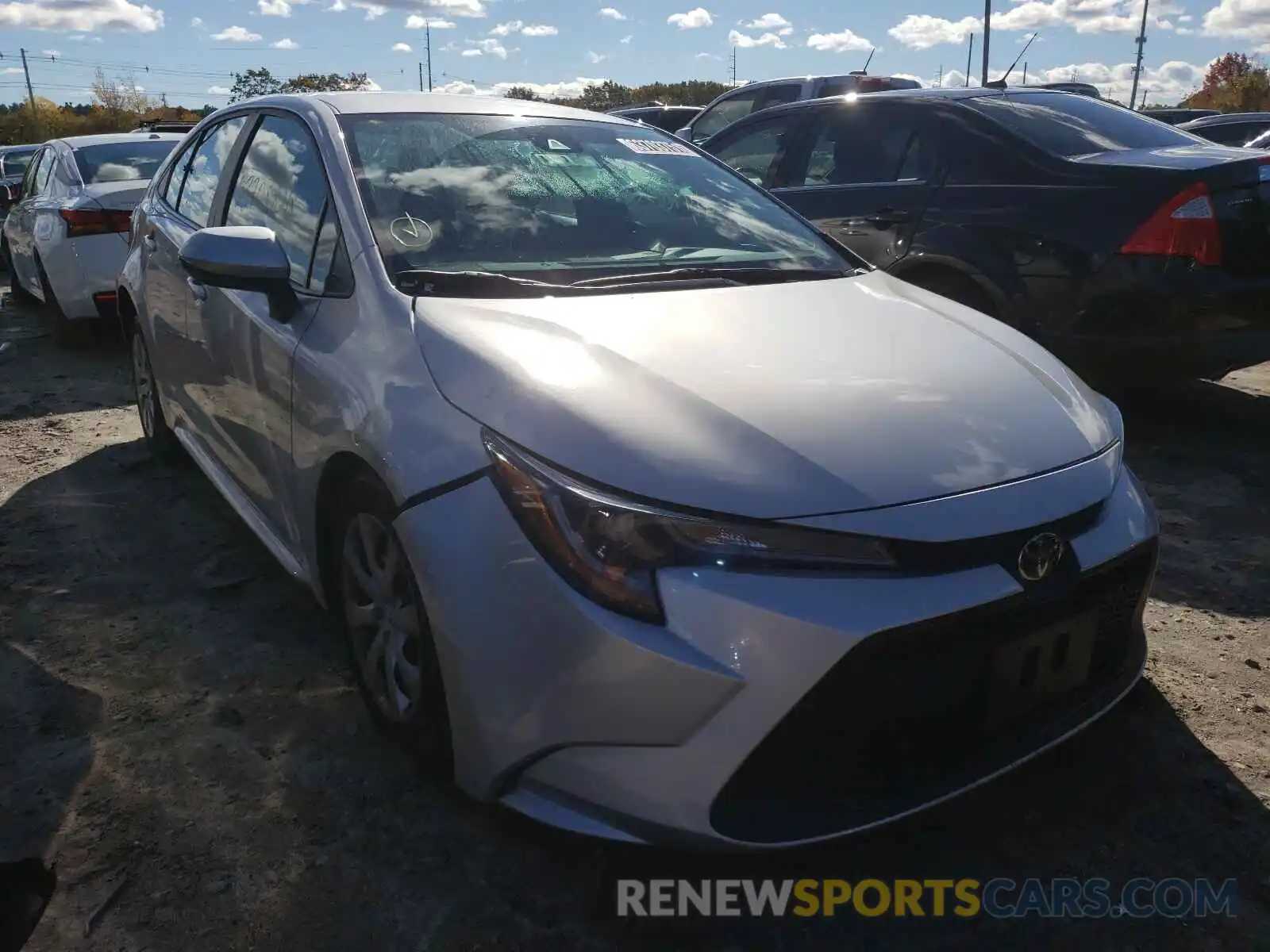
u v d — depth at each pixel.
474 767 2.05
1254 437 4.95
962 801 2.40
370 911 2.04
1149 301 4.36
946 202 5.04
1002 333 2.70
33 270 7.52
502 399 2.06
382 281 2.50
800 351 2.31
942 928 2.04
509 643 1.93
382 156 2.89
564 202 2.99
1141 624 2.39
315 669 2.89
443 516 2.03
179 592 3.36
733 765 1.81
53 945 1.94
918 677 1.88
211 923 2.00
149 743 2.54
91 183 6.84
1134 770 2.51
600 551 1.85
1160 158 4.59
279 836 2.23
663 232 3.04
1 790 2.36
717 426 1.98
